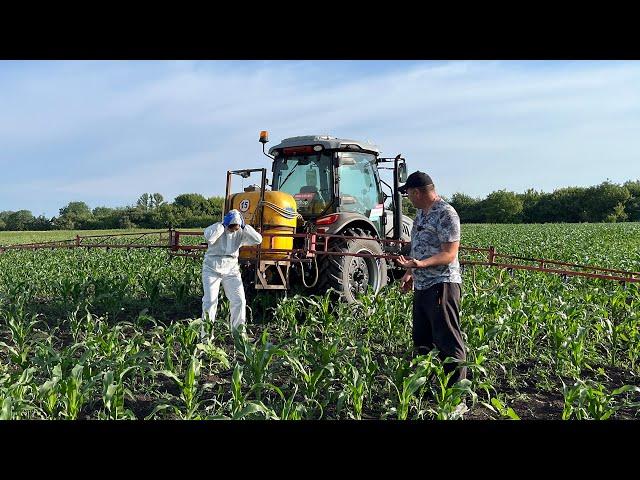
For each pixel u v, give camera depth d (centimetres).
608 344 665
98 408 444
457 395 400
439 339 475
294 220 768
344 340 629
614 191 6650
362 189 893
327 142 820
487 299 705
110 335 518
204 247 808
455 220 464
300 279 793
